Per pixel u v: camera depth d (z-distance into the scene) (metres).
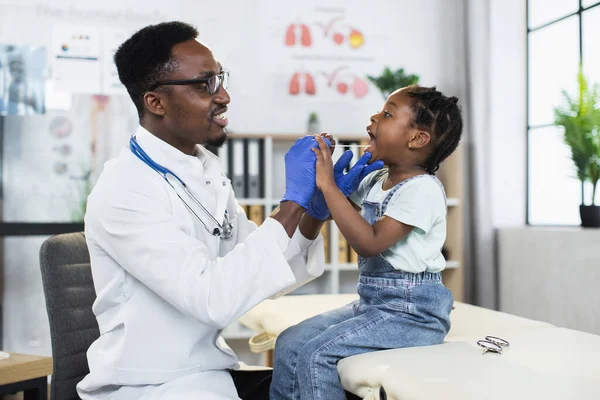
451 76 4.27
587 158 3.43
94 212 1.23
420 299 1.32
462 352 1.22
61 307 1.52
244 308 1.14
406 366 1.11
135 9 3.80
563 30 3.95
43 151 3.65
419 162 1.43
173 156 1.28
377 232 1.28
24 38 3.65
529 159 4.27
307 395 1.23
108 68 3.74
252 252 1.16
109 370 1.22
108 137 3.73
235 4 3.96
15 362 1.57
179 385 1.22
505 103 4.26
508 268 3.92
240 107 3.98
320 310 1.94
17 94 3.63
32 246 3.59
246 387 1.44
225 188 1.36
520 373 1.06
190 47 1.26
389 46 4.19
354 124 4.13
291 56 4.05
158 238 1.17
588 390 0.97
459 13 4.27
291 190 1.25
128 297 1.25
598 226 3.47
